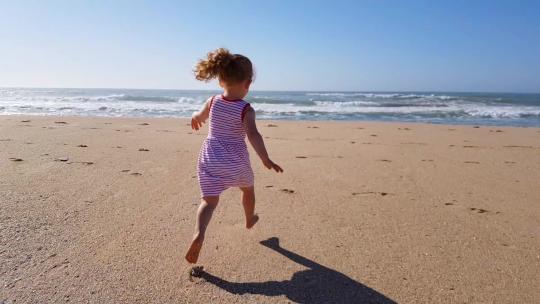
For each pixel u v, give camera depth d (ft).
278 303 6.21
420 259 7.78
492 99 100.42
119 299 6.15
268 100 83.71
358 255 7.88
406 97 102.53
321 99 91.45
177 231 8.75
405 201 11.61
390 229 9.30
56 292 6.26
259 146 7.53
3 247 7.63
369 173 15.21
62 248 7.73
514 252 8.21
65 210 9.72
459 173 15.74
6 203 9.98
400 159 18.56
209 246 8.10
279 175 14.40
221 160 7.44
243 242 8.34
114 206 10.18
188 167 14.92
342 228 9.28
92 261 7.27
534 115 55.72
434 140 26.48
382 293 6.54
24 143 18.89
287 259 7.64
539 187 13.66
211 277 6.91
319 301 6.29
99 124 30.37
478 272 7.31
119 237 8.32
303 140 24.58
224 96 7.89
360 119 47.47
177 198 11.00
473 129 34.37
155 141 21.57
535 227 9.69
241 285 6.70
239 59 7.58
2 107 55.26
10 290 6.26
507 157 20.06
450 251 8.18
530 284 6.91
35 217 9.18
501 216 10.48
